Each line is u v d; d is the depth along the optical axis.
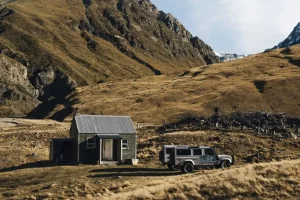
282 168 31.45
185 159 39.19
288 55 184.62
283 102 116.62
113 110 130.12
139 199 28.05
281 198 27.14
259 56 199.88
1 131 95.25
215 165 39.59
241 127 68.00
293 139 57.50
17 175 43.75
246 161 45.94
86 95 174.75
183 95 137.75
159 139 64.00
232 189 28.25
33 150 64.25
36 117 169.25
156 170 42.59
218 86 144.38
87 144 51.72
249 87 130.75
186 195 28.19
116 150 52.50
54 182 38.41
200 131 66.56
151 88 168.50
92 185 35.38
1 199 32.94
